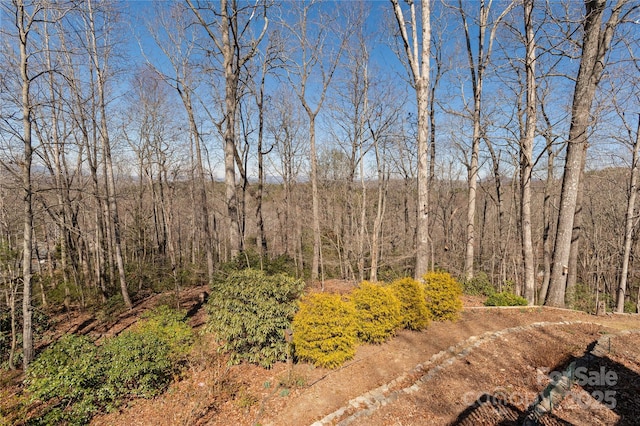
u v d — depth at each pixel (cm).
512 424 462
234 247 1206
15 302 960
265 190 2719
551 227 1914
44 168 1305
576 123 952
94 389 593
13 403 624
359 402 525
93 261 1602
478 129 1330
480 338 743
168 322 865
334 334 646
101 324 1110
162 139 2161
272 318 687
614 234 1869
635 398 516
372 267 1309
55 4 816
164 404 608
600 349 678
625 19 865
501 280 1830
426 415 488
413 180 2127
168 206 2339
